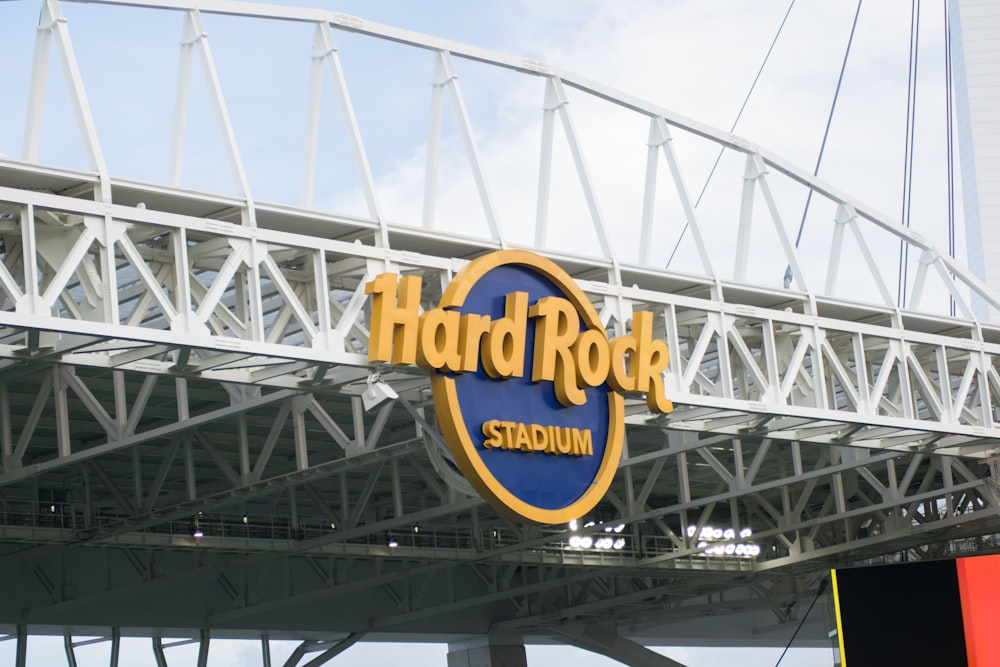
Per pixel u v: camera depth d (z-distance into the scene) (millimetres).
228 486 63781
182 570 70188
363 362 36562
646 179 47688
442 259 39719
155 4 37219
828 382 54281
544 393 40781
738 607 92562
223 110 36656
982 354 54500
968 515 71500
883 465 77750
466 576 83250
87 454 42781
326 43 40250
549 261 41281
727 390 45531
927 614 41375
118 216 32344
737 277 49219
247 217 35500
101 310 33281
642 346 42781
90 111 33469
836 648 42812
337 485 67500
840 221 53531
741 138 50375
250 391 43469
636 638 101375
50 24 34344
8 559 56750
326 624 77625
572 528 68188
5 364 36281
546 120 45375
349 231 38906
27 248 30609
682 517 74625
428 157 42406
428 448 45938
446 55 43094
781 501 83938
